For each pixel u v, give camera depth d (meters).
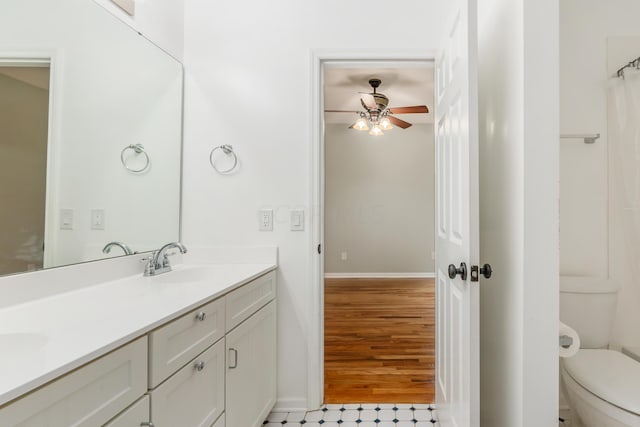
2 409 0.49
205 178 1.82
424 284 4.69
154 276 1.45
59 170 1.15
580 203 1.65
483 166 1.44
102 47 1.33
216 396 1.12
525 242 1.05
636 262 1.59
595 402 1.17
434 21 1.76
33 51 1.06
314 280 1.77
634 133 1.58
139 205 1.53
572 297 1.56
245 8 1.82
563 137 1.63
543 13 1.04
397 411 1.74
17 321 0.83
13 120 1.00
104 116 1.34
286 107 1.79
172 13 1.75
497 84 1.28
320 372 1.80
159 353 0.83
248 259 1.78
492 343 1.34
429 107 4.22
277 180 1.79
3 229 0.97
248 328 1.38
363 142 5.14
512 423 1.13
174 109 1.78
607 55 1.64
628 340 1.60
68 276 1.16
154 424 0.81
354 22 1.78
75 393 0.60
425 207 5.11
